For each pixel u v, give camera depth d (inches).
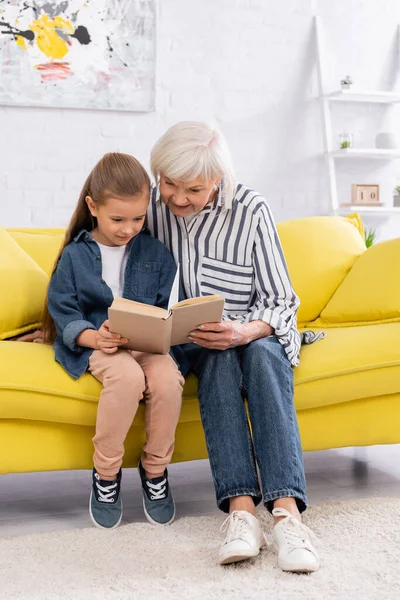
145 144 152.6
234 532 60.8
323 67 161.5
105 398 66.5
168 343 65.1
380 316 85.7
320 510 73.6
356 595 54.8
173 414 68.4
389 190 172.1
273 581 57.3
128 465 72.6
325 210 166.7
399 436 78.4
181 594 55.2
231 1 157.2
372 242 157.2
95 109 148.1
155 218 77.2
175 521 71.9
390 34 170.2
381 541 65.5
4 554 62.8
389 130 171.9
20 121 144.4
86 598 54.6
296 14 162.2
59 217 148.1
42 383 67.8
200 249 75.7
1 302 77.9
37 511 77.4
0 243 82.4
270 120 161.6
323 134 162.1
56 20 143.2
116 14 146.9
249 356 67.6
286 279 74.4
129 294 73.9
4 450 69.7
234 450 65.1
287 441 63.9
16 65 141.9
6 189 144.9
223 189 73.5
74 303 72.1
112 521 69.4
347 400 76.2
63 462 70.9
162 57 153.4
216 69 157.2
